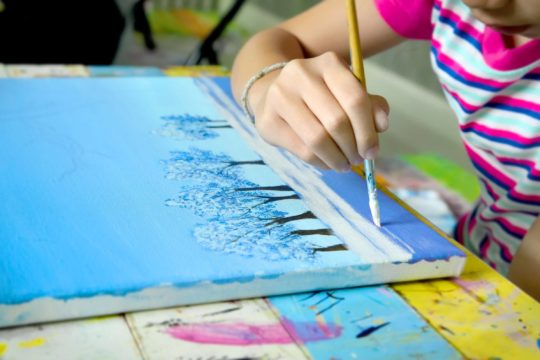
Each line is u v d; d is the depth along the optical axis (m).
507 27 0.66
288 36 0.98
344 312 0.56
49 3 1.61
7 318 0.49
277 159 0.77
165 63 2.62
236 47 3.03
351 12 0.64
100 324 0.51
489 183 0.98
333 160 0.66
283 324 0.54
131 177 0.68
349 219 0.66
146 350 0.49
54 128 0.76
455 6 0.88
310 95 0.64
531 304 0.61
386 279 0.61
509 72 0.83
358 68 0.65
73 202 0.62
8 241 0.55
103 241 0.56
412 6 0.94
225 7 3.41
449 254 0.62
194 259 0.56
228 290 0.55
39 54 1.61
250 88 0.80
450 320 0.57
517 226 0.94
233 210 0.64
